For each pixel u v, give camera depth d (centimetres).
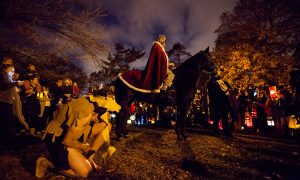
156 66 764
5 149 611
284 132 1002
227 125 902
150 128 1207
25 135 832
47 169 457
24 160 517
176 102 812
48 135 439
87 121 425
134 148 666
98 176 442
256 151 651
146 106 1683
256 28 2536
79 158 427
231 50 2492
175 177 446
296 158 582
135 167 498
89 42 868
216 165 517
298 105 834
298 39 2500
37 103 859
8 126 618
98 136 470
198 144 719
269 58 2388
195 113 1420
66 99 896
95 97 444
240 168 498
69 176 432
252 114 1213
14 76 711
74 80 996
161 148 668
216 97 902
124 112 794
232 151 642
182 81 811
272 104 1083
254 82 2319
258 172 475
